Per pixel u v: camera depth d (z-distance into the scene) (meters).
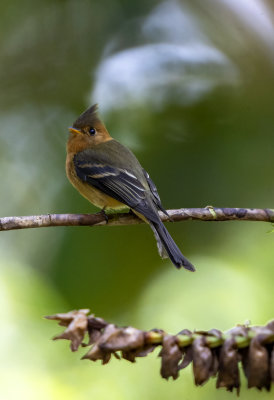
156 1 12.98
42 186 12.19
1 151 12.50
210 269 10.96
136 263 10.66
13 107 13.05
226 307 10.66
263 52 12.20
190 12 12.82
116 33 13.05
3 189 12.22
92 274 10.50
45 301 9.95
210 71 11.91
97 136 10.12
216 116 11.47
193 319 10.58
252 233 11.16
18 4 13.27
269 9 12.27
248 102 11.74
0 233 11.24
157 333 4.15
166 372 4.14
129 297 10.56
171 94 11.61
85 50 13.13
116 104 11.70
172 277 10.80
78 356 9.18
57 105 12.90
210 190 10.73
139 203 8.78
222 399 9.02
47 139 12.65
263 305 10.70
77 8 13.20
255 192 10.80
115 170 9.47
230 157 10.98
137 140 11.26
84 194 9.85
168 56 11.96
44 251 10.84
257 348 4.10
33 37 13.36
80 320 4.05
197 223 11.16
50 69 13.17
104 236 10.65
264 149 11.15
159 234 8.20
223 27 12.64
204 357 4.11
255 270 10.96
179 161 10.91
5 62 13.25
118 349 4.00
